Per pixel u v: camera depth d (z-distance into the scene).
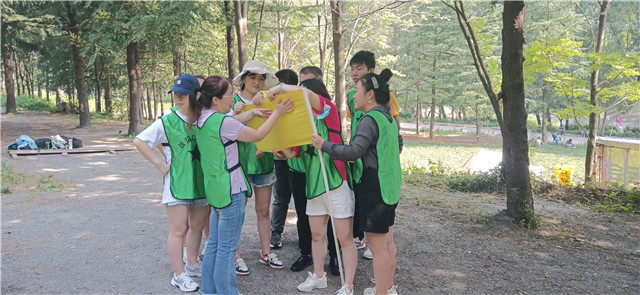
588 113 11.27
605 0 11.73
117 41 16.22
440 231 5.66
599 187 9.20
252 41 23.75
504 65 5.98
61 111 34.03
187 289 3.62
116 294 3.54
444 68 35.28
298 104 3.33
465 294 3.79
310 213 3.62
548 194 8.70
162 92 33.34
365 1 22.31
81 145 14.12
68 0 20.16
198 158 3.49
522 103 5.97
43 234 5.15
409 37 35.62
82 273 3.98
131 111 19.22
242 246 4.84
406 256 4.70
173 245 3.62
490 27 27.36
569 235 5.64
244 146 3.83
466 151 26.61
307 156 3.56
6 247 4.64
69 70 33.69
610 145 11.63
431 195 8.17
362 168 3.19
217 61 24.06
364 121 3.14
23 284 3.70
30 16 24.48
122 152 13.64
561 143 35.03
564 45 10.91
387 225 3.19
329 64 25.06
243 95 3.98
